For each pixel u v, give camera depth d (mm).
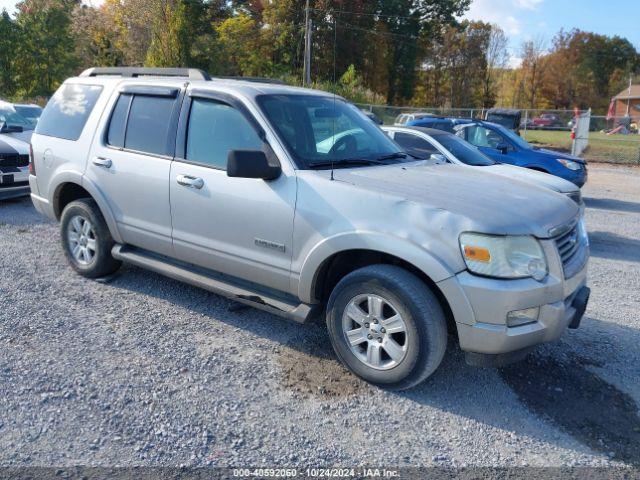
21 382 3666
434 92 68875
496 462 3125
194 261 4695
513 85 74875
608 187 15250
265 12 45031
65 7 33938
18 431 3182
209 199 4406
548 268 3533
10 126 10555
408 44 61188
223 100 4453
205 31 40562
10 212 8664
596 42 79500
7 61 32312
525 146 11211
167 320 4766
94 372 3840
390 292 3598
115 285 5523
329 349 4359
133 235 5078
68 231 5691
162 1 36125
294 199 3961
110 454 3031
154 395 3602
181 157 4656
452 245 3424
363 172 4137
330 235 3783
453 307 3432
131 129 5074
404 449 3205
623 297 5941
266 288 4340
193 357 4129
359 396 3723
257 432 3285
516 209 3666
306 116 4520
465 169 4801
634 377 4141
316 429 3348
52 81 33312
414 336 3539
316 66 44438
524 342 3469
